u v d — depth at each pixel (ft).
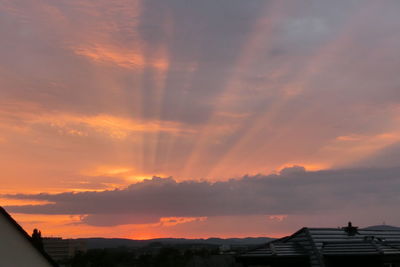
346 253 70.54
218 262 127.75
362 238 79.97
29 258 56.54
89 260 172.96
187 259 146.41
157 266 153.48
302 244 74.95
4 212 54.08
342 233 80.23
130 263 163.84
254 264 73.87
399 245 78.33
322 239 74.74
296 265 72.28
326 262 70.74
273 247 74.18
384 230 89.81
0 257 53.31
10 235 54.80
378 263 71.41
